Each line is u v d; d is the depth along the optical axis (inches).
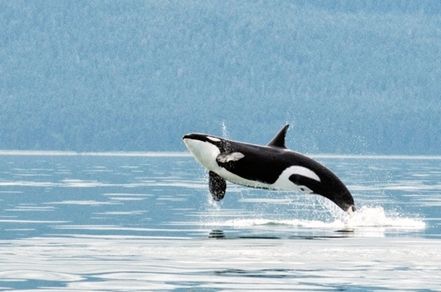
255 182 4382.4
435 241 3836.1
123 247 3644.2
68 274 3056.1
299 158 4409.5
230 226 4416.8
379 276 3038.9
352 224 4463.6
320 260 3344.0
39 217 4827.8
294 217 5044.3
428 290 2834.6
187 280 2967.5
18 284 2903.5
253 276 3034.0
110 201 5856.3
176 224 4512.8
